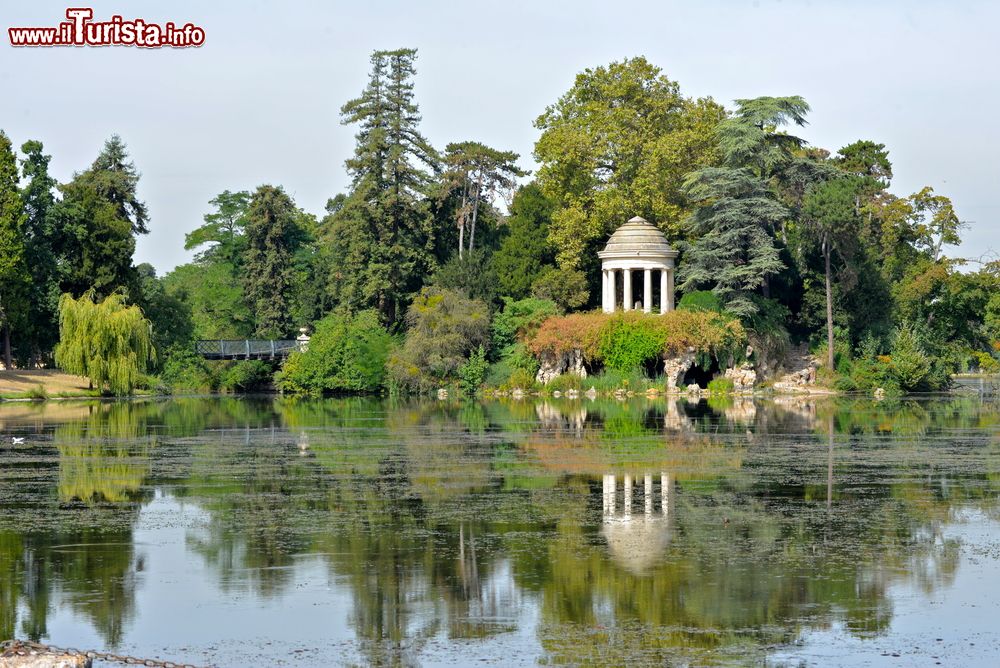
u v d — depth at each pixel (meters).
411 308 119.75
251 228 146.25
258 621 26.64
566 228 120.38
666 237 121.62
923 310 122.56
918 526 36.28
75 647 24.97
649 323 109.06
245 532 35.69
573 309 122.88
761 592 28.61
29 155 115.38
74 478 47.28
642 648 24.67
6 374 111.75
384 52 127.75
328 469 49.78
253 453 56.34
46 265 114.00
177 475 48.06
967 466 49.94
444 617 26.81
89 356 103.81
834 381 108.75
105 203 119.50
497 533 35.31
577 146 118.88
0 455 55.81
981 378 151.00
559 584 29.34
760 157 115.75
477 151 133.88
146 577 30.36
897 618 26.61
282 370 125.50
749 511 38.91
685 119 121.94
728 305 110.69
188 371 133.88
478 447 58.44
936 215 132.38
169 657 24.38
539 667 23.61
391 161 125.12
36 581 30.03
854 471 48.31
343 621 26.59
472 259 124.44
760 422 72.88
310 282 145.00
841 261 115.38
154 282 153.00
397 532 35.53
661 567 31.02
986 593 28.52
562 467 49.91
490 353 119.56
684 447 57.66
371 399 109.69
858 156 143.38
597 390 108.31
